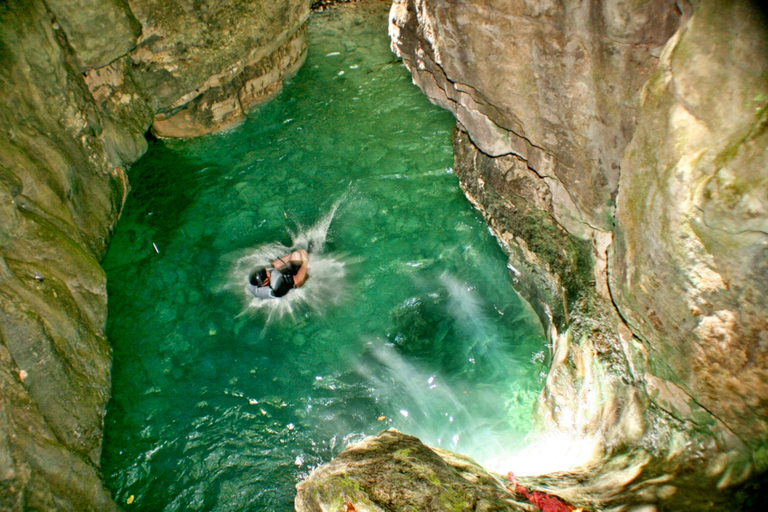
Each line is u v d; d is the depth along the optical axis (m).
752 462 3.31
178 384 5.59
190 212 7.35
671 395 3.79
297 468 4.98
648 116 3.27
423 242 6.93
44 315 4.73
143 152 7.57
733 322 2.98
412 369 5.72
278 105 9.09
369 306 6.31
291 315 6.24
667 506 3.33
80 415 4.77
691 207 2.92
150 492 4.79
